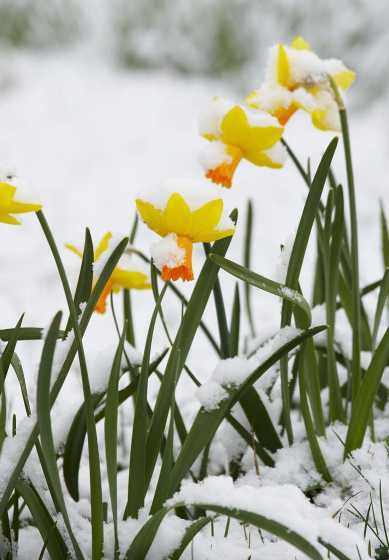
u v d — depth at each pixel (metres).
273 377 1.42
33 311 2.09
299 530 1.23
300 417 1.53
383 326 1.68
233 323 1.43
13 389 1.69
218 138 1.41
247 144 1.40
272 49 1.44
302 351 1.35
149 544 1.28
